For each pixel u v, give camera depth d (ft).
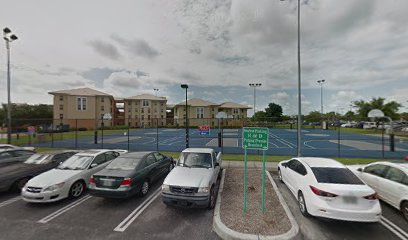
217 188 23.71
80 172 22.81
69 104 176.45
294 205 19.51
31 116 202.18
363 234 14.67
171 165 31.53
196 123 202.90
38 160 28.04
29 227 15.87
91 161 24.67
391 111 123.54
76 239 14.15
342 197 14.60
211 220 16.84
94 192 19.84
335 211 14.46
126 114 216.95
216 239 14.10
